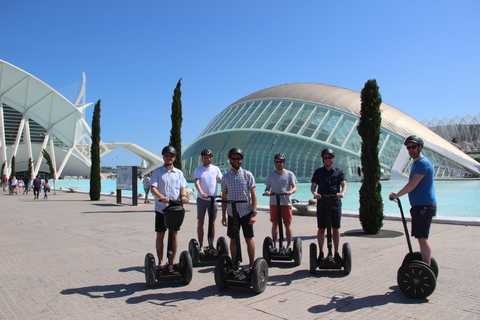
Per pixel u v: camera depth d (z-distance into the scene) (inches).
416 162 187.9
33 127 2970.0
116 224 466.6
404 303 168.4
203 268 247.8
